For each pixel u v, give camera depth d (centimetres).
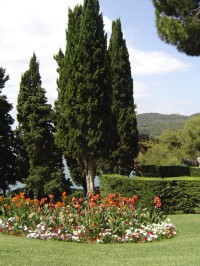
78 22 2019
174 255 763
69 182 2312
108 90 1994
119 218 992
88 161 2005
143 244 919
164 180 1456
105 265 676
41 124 2309
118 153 2312
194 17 1841
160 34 1900
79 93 1948
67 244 898
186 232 1082
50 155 2319
